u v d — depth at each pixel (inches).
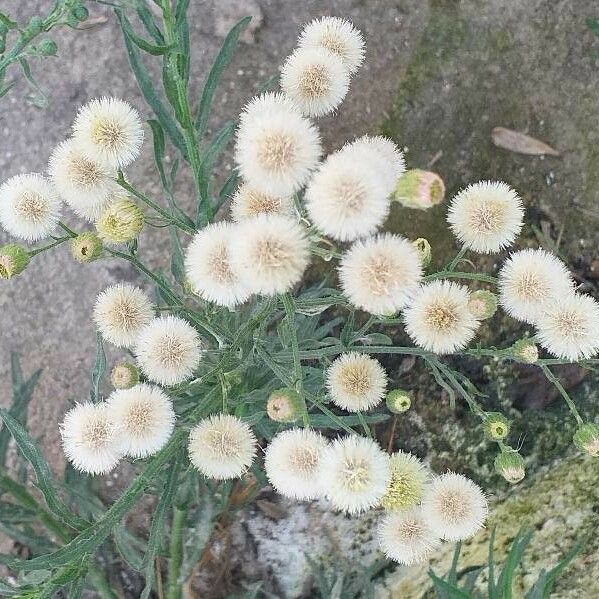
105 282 7.7
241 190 5.2
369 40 7.7
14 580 7.6
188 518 7.3
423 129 7.7
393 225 7.7
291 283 4.3
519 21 7.7
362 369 5.3
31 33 5.3
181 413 6.2
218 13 7.6
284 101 4.7
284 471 4.6
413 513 5.1
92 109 4.9
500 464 5.4
